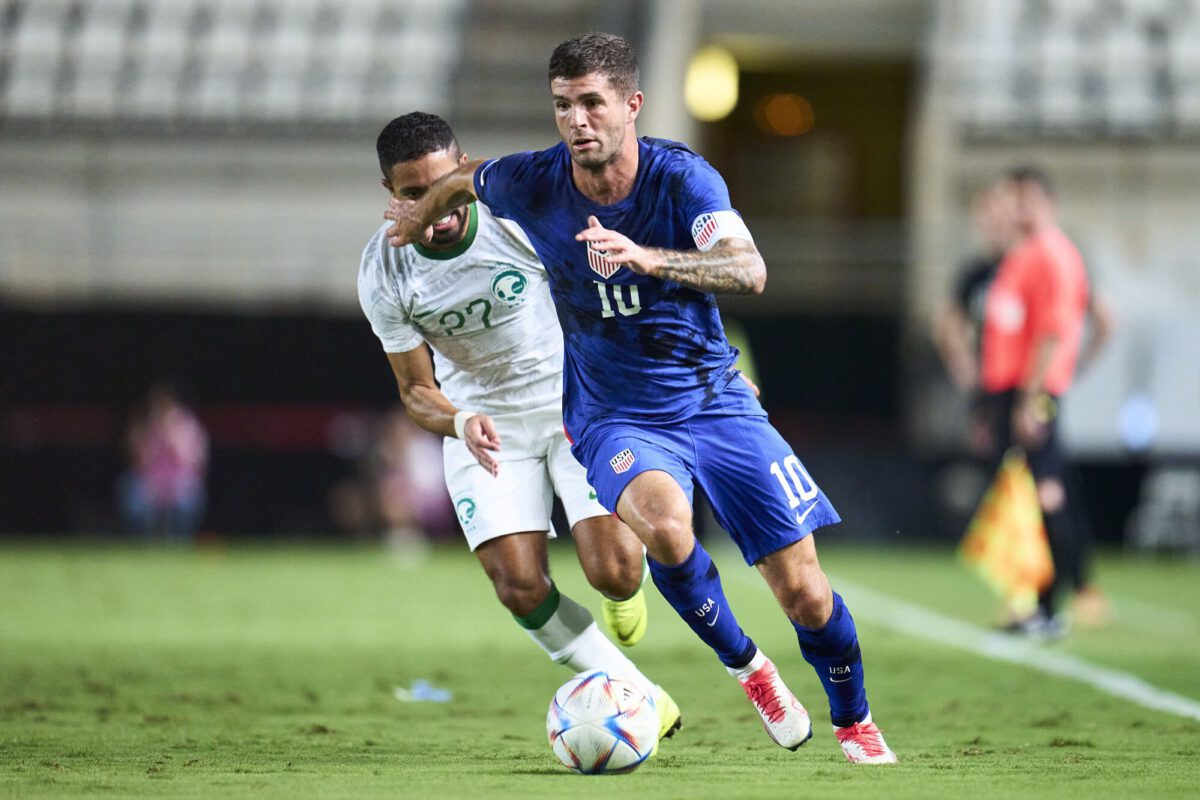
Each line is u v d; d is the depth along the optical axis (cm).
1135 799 1598
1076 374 4266
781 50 9469
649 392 1855
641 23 9056
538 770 1834
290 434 7888
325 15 9400
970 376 4244
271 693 2708
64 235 8338
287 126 8344
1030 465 3822
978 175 8469
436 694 2678
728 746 2081
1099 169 8325
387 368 7962
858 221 10269
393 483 7544
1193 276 7700
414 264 2086
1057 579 3822
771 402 7775
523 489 2127
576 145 1730
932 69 8600
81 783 1719
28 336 7994
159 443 7531
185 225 8362
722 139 10338
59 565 6366
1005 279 3884
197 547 7638
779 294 7731
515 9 9319
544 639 2108
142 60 9144
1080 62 8956
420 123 1959
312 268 8225
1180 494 7188
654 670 3070
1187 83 8831
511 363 2142
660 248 1778
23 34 9262
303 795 1620
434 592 5209
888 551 7288
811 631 1842
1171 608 4722
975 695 2706
